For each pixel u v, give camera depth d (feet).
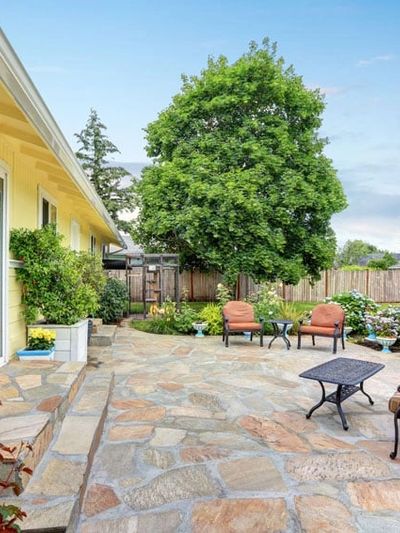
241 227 45.29
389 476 9.91
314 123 50.21
